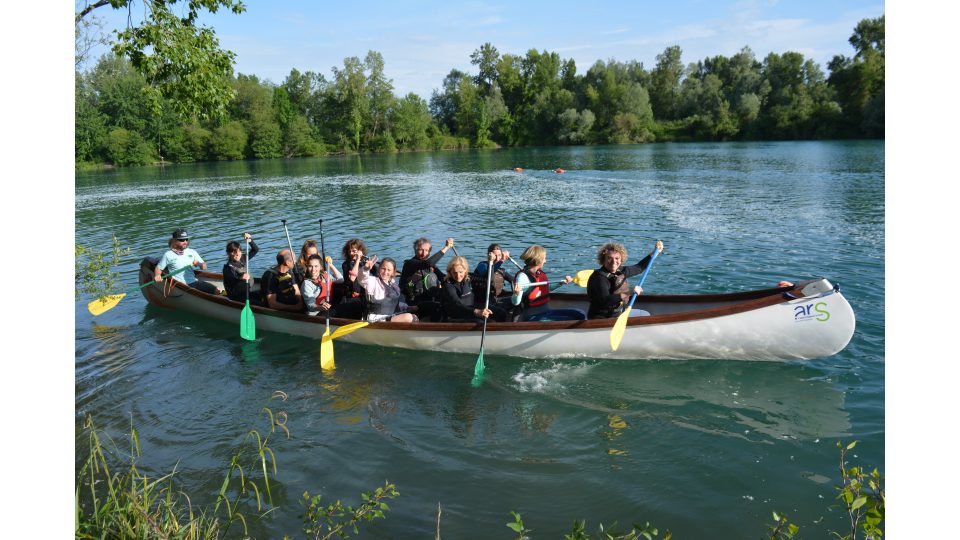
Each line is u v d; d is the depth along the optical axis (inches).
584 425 197.2
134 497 131.3
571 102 2701.8
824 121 2107.5
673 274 362.9
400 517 153.8
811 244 425.4
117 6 307.0
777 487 161.6
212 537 142.6
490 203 711.7
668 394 215.8
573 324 238.7
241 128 2172.7
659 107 2869.1
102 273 311.0
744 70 2792.8
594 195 758.5
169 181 1227.2
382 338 263.6
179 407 217.2
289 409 213.5
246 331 269.9
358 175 1240.2
